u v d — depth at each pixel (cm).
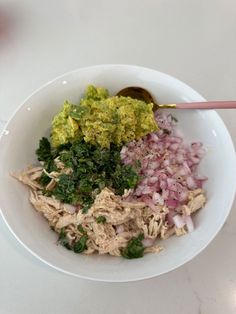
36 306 24
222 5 36
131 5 35
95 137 25
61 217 25
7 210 23
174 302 25
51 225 25
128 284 25
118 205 25
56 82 26
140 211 25
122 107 26
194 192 26
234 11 36
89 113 25
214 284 26
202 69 32
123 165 26
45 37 33
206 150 28
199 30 34
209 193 27
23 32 33
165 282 25
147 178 26
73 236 25
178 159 28
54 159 26
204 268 26
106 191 24
